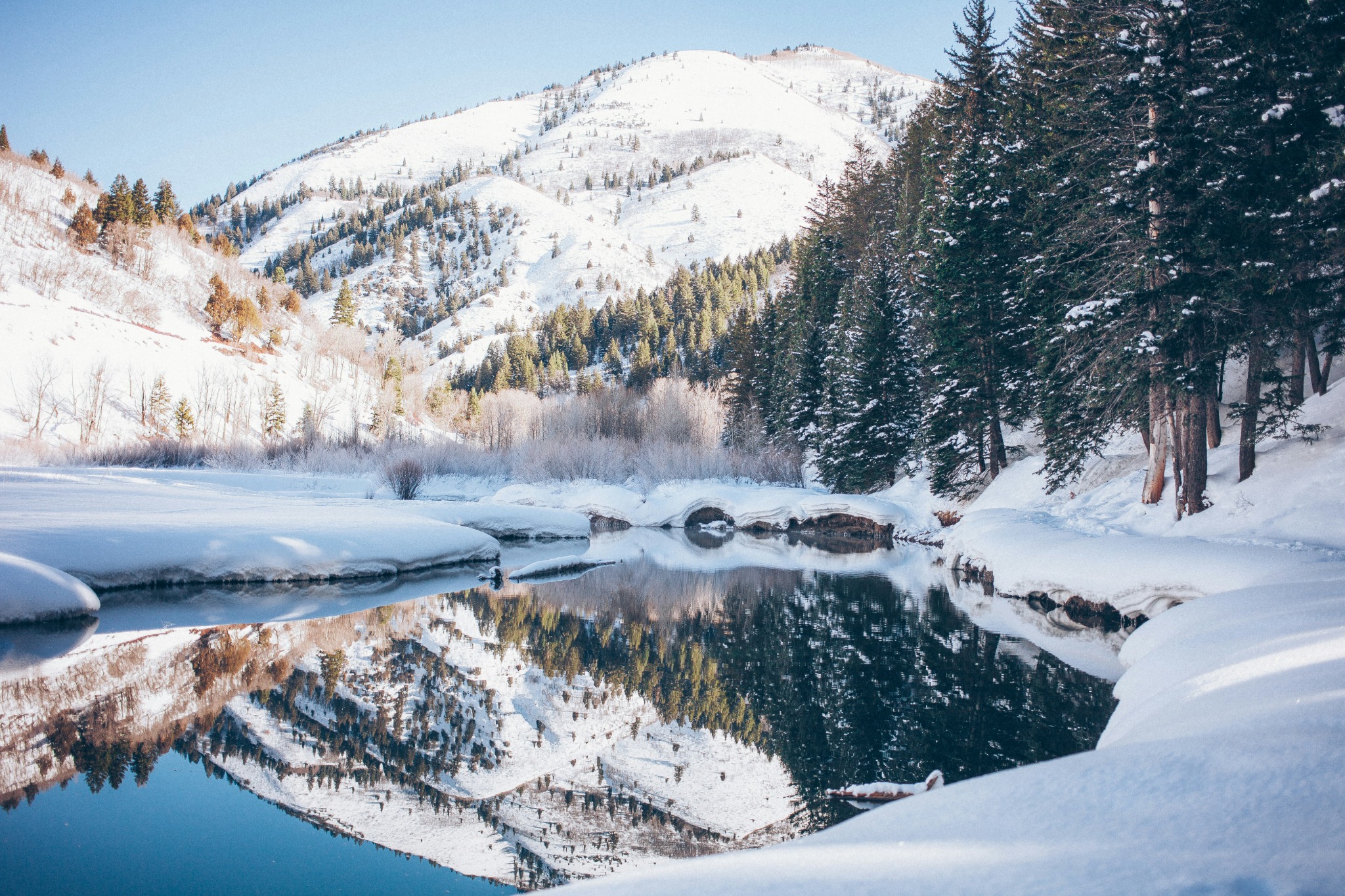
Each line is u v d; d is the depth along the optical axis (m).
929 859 2.54
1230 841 2.43
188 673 10.39
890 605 15.93
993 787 3.31
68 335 62.50
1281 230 12.23
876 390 32.03
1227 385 18.95
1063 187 16.72
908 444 31.55
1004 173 22.84
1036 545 15.46
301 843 5.93
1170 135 13.08
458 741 8.30
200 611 14.26
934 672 10.64
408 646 12.35
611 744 8.29
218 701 9.29
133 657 11.05
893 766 7.36
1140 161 13.55
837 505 31.98
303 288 191.88
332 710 9.15
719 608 15.99
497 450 49.84
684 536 31.59
